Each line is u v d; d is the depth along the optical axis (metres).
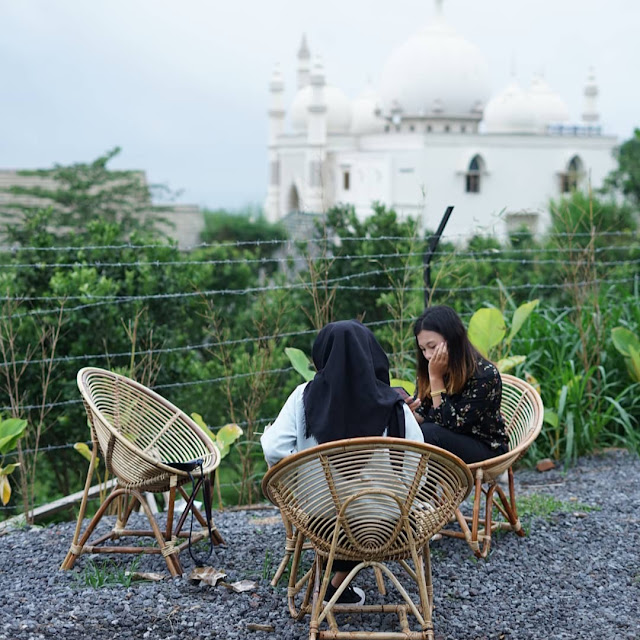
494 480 4.32
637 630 3.54
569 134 48.09
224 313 11.24
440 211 43.16
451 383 4.17
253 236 37.12
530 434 4.27
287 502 3.24
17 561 4.32
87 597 3.76
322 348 3.35
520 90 47.00
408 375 6.45
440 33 46.97
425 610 3.30
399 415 3.27
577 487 5.59
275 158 56.84
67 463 8.87
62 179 29.77
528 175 45.28
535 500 5.19
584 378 6.50
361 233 11.18
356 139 49.81
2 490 5.23
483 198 44.31
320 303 6.71
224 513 5.26
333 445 3.01
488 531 4.31
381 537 3.21
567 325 7.00
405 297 7.73
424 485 3.19
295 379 9.05
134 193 30.23
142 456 3.80
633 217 17.44
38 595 3.81
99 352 8.00
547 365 6.84
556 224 8.46
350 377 3.25
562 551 4.41
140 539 4.62
